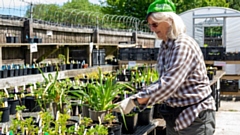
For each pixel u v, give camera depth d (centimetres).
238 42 834
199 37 938
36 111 301
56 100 263
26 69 437
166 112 187
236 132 427
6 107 269
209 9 862
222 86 681
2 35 478
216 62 621
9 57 491
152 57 628
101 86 241
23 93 327
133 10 1767
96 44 650
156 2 173
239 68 787
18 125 219
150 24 179
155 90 162
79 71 527
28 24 519
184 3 1822
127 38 901
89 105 247
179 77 163
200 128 178
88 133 195
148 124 263
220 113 547
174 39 174
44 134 189
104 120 230
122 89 283
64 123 208
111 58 791
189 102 176
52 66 485
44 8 630
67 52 605
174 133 191
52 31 586
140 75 465
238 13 820
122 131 235
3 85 372
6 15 507
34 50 477
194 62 172
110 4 1806
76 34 666
